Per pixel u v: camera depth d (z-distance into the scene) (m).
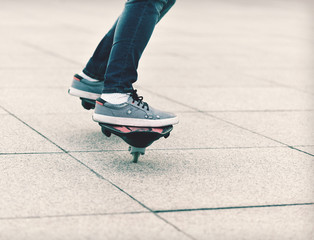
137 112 2.79
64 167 2.75
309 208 2.50
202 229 2.31
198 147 3.09
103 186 2.59
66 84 4.29
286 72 5.20
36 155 2.87
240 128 3.44
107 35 3.07
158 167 2.81
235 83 4.62
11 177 2.62
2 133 3.14
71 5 11.71
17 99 3.80
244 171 2.81
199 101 4.00
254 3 15.16
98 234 2.25
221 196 2.56
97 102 2.82
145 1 2.75
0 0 11.98
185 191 2.58
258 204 2.51
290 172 2.82
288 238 2.29
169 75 4.81
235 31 8.49
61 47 6.03
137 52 2.79
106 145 3.05
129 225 2.31
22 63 4.96
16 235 2.22
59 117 3.47
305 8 13.96
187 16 10.62
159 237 2.25
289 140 3.27
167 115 2.85
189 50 6.36
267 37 7.91
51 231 2.25
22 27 7.55
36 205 2.41
